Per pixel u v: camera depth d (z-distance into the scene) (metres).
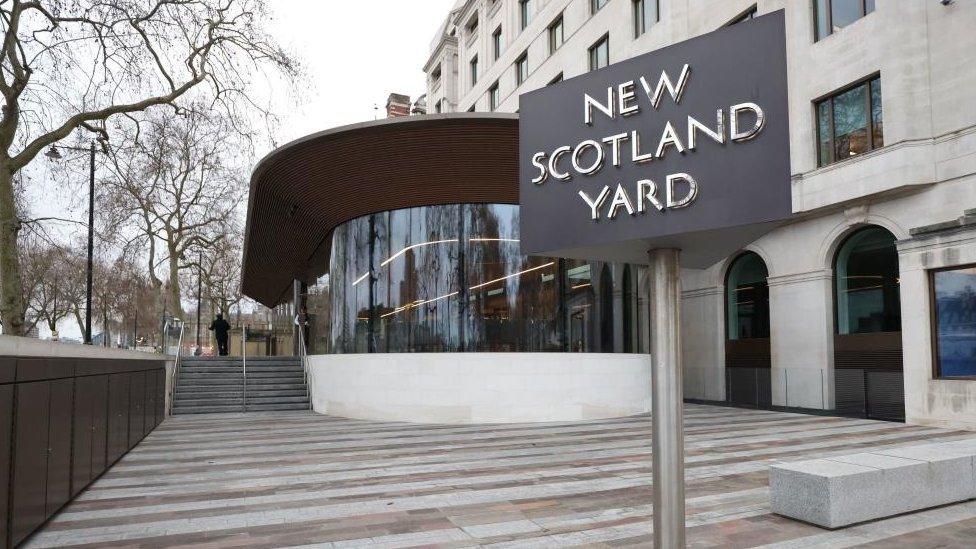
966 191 15.13
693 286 24.59
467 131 15.16
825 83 18.69
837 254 19.50
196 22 18.44
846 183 17.78
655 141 3.30
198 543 5.82
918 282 15.17
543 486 8.12
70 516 6.81
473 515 6.72
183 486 8.27
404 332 17.25
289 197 18.50
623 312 18.14
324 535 6.04
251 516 6.75
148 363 13.48
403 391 15.79
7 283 16.89
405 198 17.27
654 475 3.54
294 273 26.77
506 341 16.78
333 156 16.11
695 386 24.30
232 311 62.44
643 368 17.56
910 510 6.64
